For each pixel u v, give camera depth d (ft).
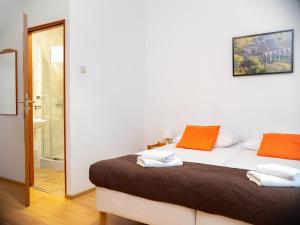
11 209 8.29
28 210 8.21
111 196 6.70
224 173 5.84
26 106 8.45
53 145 14.11
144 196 5.98
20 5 10.47
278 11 9.84
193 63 11.93
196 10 11.74
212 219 5.19
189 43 12.00
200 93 11.79
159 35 12.92
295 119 9.62
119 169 6.50
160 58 12.94
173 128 12.62
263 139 9.00
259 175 5.07
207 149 9.37
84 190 9.72
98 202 6.98
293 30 9.52
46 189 10.25
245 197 4.72
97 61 10.23
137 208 6.24
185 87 12.22
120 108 11.65
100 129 10.48
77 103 9.36
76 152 9.36
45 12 9.63
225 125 11.14
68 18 8.96
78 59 9.34
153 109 13.30
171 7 12.46
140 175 6.08
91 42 9.91
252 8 10.38
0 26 11.28
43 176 12.12
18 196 9.48
